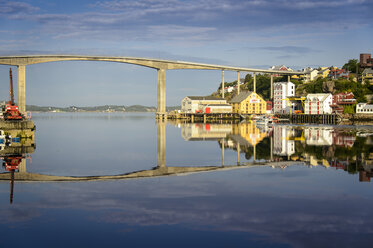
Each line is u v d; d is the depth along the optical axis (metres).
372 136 86.25
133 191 31.28
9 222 23.48
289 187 32.59
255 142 74.44
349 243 20.30
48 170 41.72
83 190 31.72
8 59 166.50
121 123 169.12
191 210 25.88
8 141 75.12
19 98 169.50
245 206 26.77
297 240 20.70
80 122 181.75
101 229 22.33
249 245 20.08
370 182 34.53
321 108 186.12
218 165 45.16
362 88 194.62
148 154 55.50
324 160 48.47
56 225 23.03
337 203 27.42
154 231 21.98
